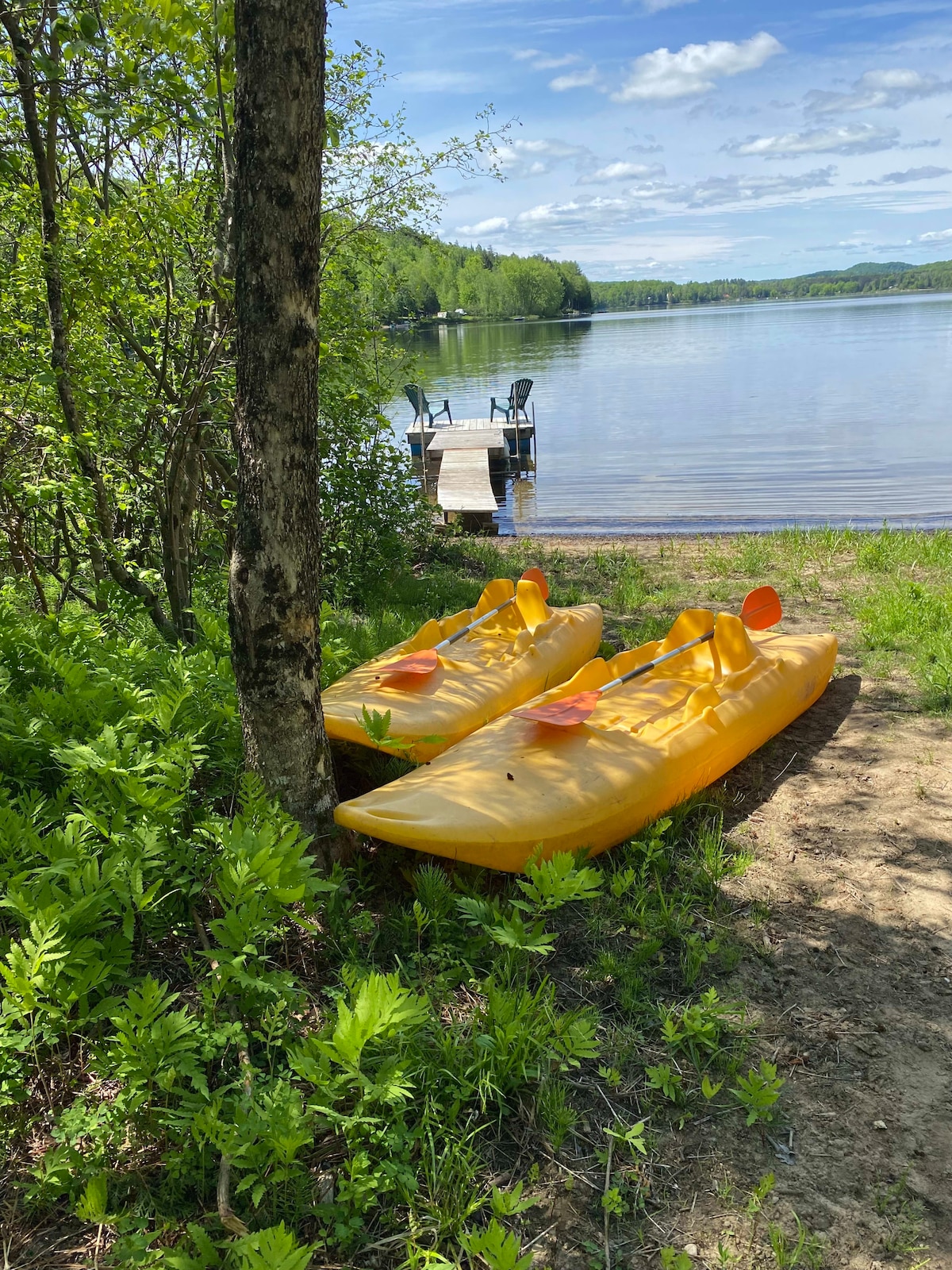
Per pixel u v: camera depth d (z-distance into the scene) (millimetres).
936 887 4070
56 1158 2381
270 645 3545
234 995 2875
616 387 37281
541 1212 2500
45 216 5695
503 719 4734
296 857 2912
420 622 8016
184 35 5035
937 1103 2896
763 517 16016
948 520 14891
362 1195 2393
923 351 48312
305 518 3494
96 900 2754
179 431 6516
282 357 3291
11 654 4957
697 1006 3182
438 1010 3150
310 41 3088
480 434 23281
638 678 5578
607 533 15289
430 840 3635
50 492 5883
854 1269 2369
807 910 3910
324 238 8180
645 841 4312
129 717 4121
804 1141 2754
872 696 6309
